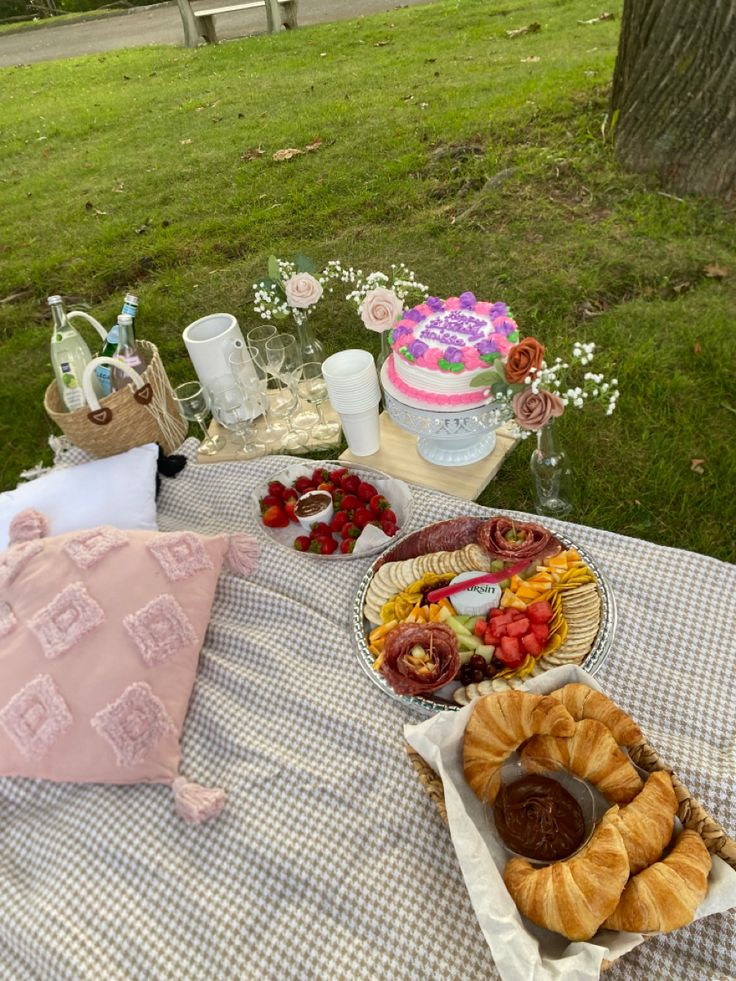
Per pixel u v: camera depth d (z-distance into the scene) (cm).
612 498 272
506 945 128
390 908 163
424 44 826
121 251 517
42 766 196
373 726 193
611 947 134
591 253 400
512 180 474
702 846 139
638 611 210
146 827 186
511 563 210
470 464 274
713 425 291
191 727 207
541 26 792
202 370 290
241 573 242
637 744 155
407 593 209
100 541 229
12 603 221
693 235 402
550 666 187
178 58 1030
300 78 798
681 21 395
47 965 166
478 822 158
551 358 336
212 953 162
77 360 291
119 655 206
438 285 404
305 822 180
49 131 831
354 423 272
